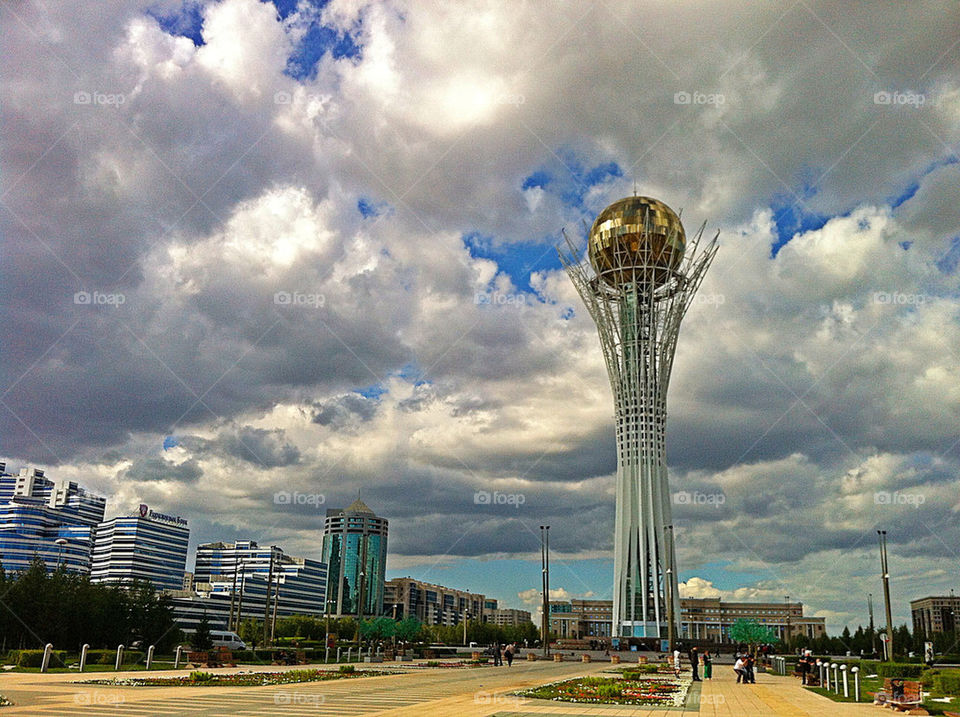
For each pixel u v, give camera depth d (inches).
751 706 1466.5
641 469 5782.5
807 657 2295.8
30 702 1264.8
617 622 5605.3
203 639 3528.5
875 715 1322.6
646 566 5625.0
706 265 5816.9
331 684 1836.9
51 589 3282.5
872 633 4803.2
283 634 6530.5
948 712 1358.3
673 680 2258.9
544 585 4407.0
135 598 3853.3
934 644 5344.5
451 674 2367.1
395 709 1272.1
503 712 1246.9
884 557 3235.7
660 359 5900.6
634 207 5999.0
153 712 1152.2
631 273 5999.0
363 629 7042.3
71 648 3383.4
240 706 1269.7
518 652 4466.0
